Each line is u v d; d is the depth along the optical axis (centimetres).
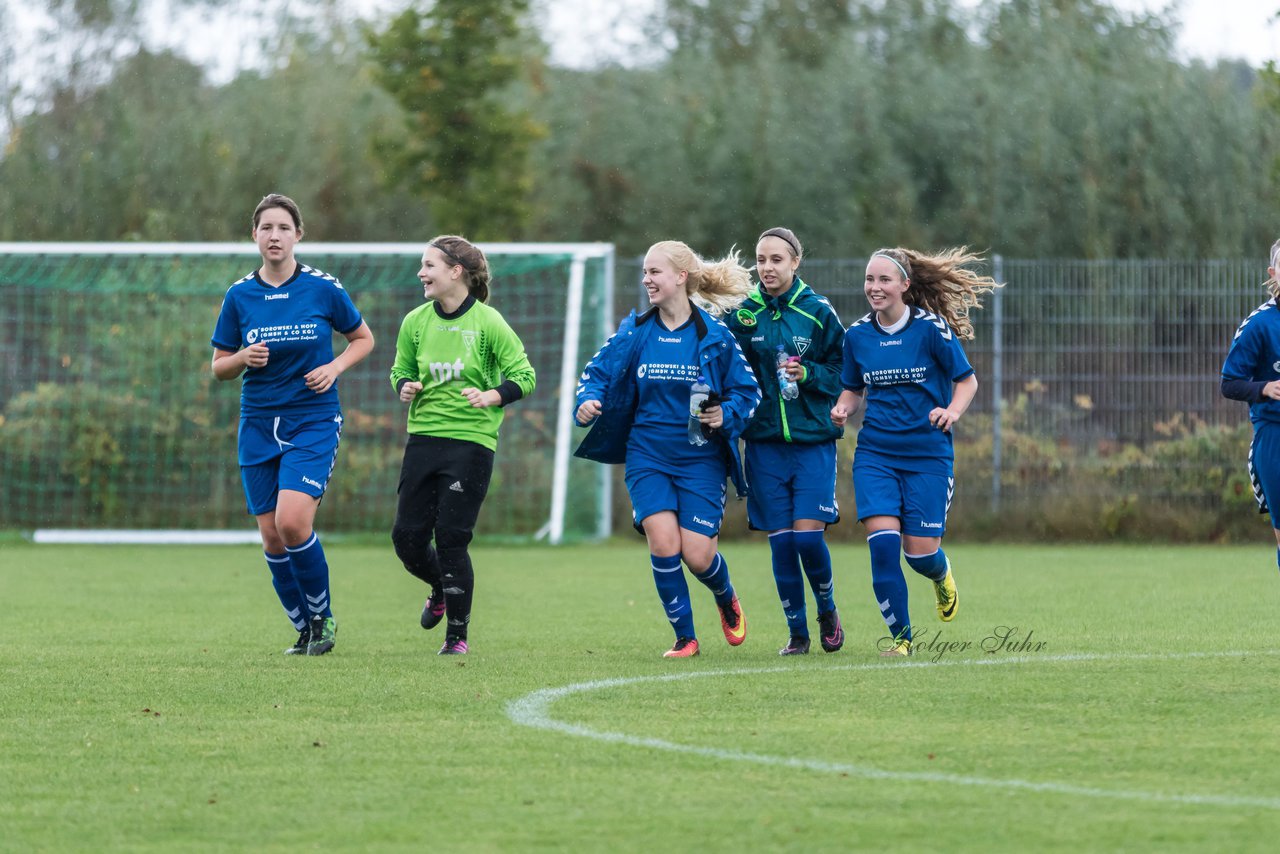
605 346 2258
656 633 2594
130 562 4272
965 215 6394
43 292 5272
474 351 2275
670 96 6888
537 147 6769
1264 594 3253
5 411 5231
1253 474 2359
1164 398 4872
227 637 2555
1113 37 6994
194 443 5212
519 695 1834
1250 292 4844
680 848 1154
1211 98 6475
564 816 1248
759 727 1616
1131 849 1141
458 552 2275
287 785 1362
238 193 6712
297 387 2250
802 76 6956
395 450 5206
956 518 4912
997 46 7094
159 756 1485
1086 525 4859
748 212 6538
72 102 7319
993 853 1135
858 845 1156
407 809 1275
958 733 1577
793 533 2286
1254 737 1548
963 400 2242
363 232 6700
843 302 4916
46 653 2305
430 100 6200
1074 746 1507
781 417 2275
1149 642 2377
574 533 5053
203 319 5272
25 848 1170
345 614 2955
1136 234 6291
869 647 2370
